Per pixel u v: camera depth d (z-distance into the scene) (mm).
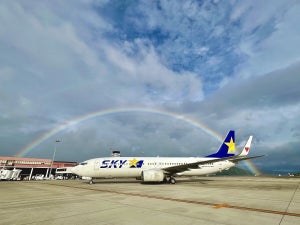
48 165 66188
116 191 18203
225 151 33844
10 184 28078
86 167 27531
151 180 26188
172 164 29828
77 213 9047
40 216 8484
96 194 16047
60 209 9977
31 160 62969
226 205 11039
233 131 35031
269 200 12859
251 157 26922
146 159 29516
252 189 20188
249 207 10500
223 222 7539
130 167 28438
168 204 11344
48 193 16906
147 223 7371
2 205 11195
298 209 10031
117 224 7242
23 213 9078
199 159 31812
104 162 28094
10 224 7262
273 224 7355
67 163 70938
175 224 7242
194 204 11344
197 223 7379
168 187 22172
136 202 12055
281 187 22438
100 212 9250
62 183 29984
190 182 31250
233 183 29000
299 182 32031
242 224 7309
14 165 59375
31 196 15023
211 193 16609
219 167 32438
